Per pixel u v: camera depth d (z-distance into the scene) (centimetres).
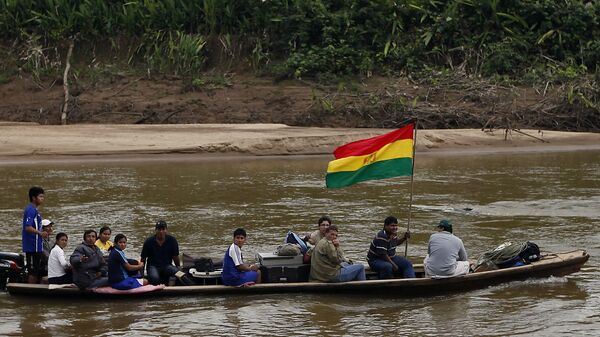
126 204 2348
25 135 3672
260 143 3569
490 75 4588
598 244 1812
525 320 1286
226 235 1931
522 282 1487
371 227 2020
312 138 3641
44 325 1268
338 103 4291
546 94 4306
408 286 1402
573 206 2284
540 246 1788
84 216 2164
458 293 1434
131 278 1405
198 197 2473
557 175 2944
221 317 1305
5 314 1323
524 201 2373
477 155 3584
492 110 4138
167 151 3488
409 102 4219
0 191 2572
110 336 1221
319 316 1309
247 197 2477
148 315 1317
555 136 3956
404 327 1256
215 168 3152
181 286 1412
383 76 4653
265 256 1440
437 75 4494
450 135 3856
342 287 1406
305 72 4659
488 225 2038
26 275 1471
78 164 3241
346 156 1467
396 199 2441
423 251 1764
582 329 1243
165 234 1452
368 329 1248
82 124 4312
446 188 2648
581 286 1471
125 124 4288
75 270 1395
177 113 4366
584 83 4284
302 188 2658
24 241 1449
